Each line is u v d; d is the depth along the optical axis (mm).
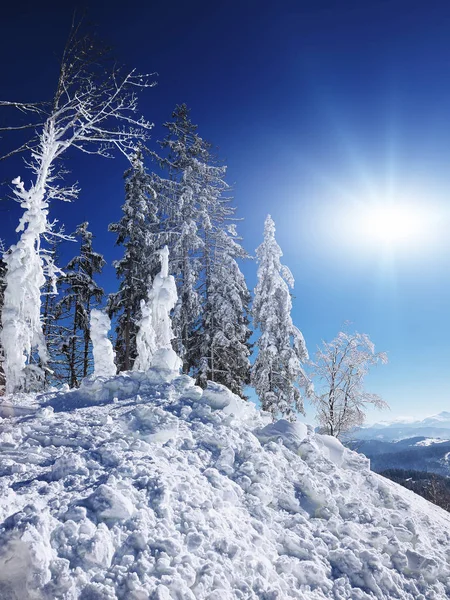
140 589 3049
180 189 26562
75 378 24047
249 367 23797
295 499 5539
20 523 3254
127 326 22219
